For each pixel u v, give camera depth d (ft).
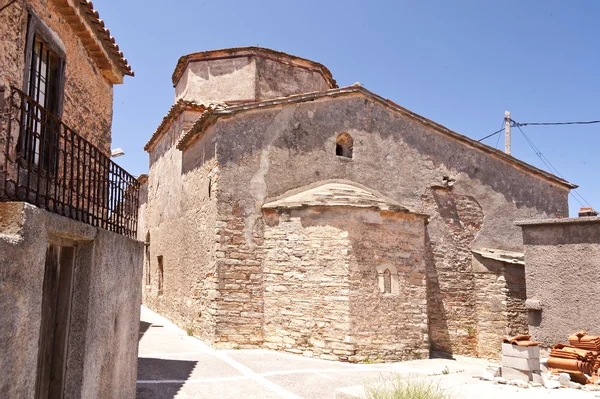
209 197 39.17
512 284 44.09
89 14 22.24
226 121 38.68
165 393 24.76
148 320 50.01
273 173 39.55
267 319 36.45
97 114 25.59
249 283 36.88
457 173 48.39
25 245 10.96
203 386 26.35
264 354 34.22
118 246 18.03
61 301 15.02
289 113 41.11
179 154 51.08
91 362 15.29
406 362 34.35
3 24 15.94
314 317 34.53
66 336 14.83
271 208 37.65
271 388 26.48
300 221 36.45
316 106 42.42
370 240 35.50
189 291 42.91
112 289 17.34
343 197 36.86
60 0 19.90
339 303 33.94
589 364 23.81
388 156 45.11
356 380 28.02
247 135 39.19
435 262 45.47
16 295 10.57
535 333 28.63
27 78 17.63
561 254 28.32
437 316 44.52
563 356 24.23
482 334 44.55
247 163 38.73
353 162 43.27
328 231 35.32
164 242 55.47
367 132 44.45
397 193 44.93
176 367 29.81
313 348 34.09
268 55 51.75
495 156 50.70
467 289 45.93
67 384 14.57
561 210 53.83
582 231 27.76
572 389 21.59
